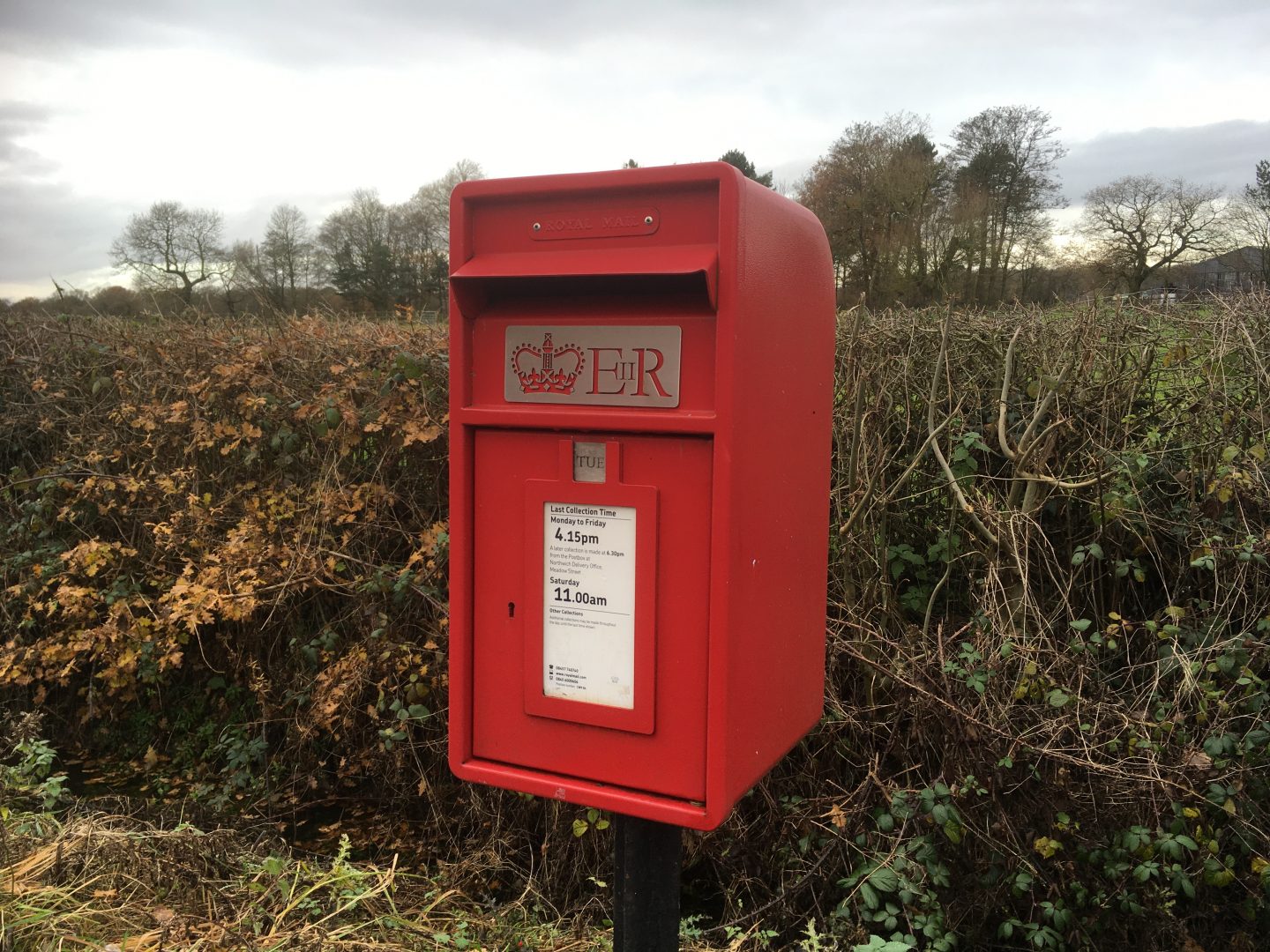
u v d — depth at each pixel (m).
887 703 3.24
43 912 2.34
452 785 3.75
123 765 4.62
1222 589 3.09
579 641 1.60
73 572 4.57
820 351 1.88
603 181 1.48
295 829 3.95
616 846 1.77
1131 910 2.67
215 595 3.99
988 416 3.62
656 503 1.51
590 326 1.54
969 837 2.82
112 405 5.06
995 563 3.16
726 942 3.05
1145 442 3.26
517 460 1.63
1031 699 2.89
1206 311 3.41
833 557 3.45
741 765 1.57
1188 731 2.84
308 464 4.36
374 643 3.78
